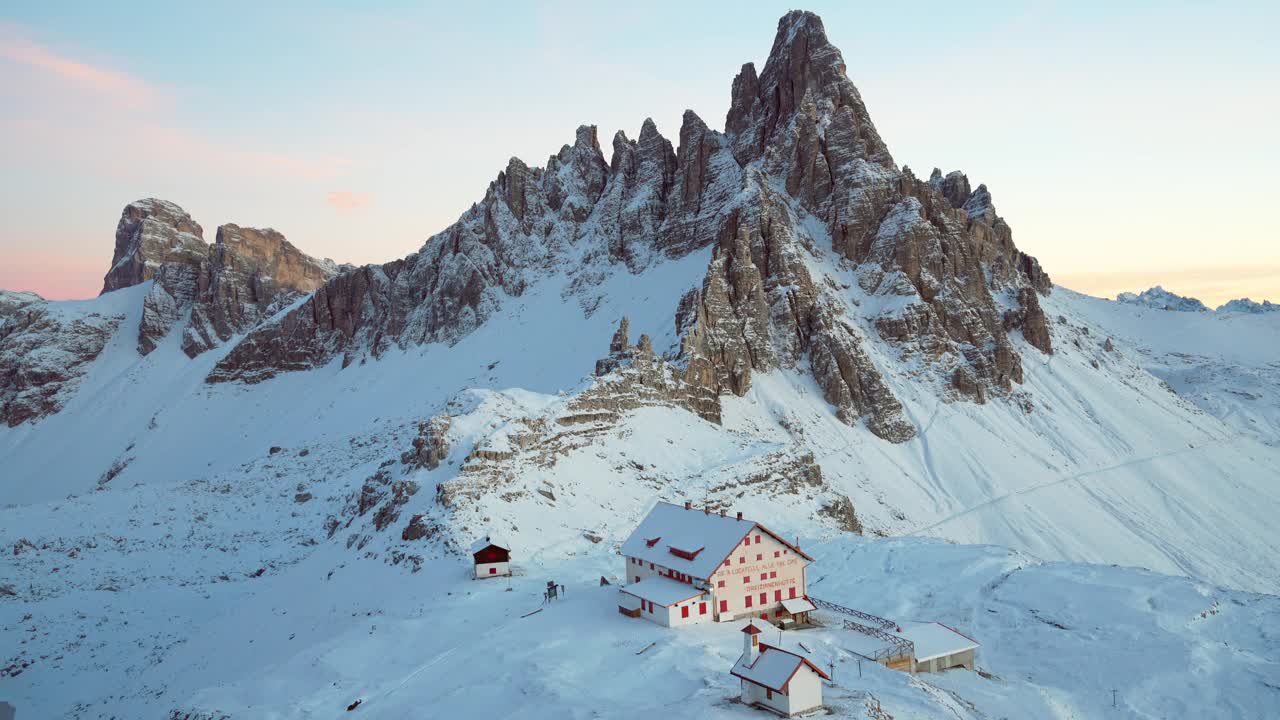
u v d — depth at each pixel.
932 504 130.50
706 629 58.06
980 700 51.59
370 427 181.00
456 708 47.91
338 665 57.16
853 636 58.66
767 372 152.12
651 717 43.00
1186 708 51.19
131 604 94.38
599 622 60.41
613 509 97.38
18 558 109.25
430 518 85.25
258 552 114.69
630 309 190.75
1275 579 119.06
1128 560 119.62
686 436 121.88
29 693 72.44
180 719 53.16
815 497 115.62
